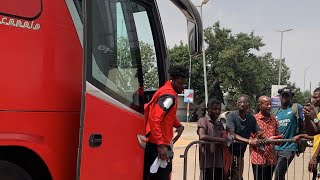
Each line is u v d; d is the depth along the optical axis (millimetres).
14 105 3369
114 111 3867
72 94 3740
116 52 4023
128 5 4254
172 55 61344
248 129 6410
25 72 3449
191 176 10195
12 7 3412
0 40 3328
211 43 61188
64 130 3664
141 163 4141
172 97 4625
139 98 4215
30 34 3504
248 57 62250
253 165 6500
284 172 6848
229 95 61500
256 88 62031
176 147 16547
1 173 3416
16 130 3373
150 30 4586
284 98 7164
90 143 3625
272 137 6477
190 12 4539
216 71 60219
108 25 3957
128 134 4004
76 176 3551
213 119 6207
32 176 3629
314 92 5137
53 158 3590
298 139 6180
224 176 6215
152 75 4605
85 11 3662
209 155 6148
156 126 4562
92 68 3715
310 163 6051
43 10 3604
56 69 3646
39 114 3514
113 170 3826
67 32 3752
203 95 61031
